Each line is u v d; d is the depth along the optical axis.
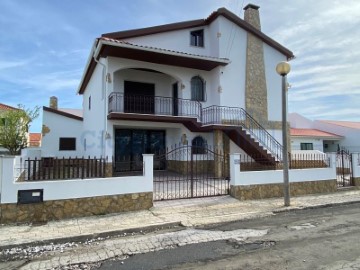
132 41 13.81
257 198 9.17
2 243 5.15
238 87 15.20
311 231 5.93
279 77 16.77
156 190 10.09
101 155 13.16
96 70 14.97
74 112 24.47
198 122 13.45
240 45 15.59
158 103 15.27
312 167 11.45
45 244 5.32
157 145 16.12
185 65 14.33
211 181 12.12
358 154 11.60
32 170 6.98
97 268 4.22
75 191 6.97
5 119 16.05
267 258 4.45
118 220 6.67
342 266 4.07
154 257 4.61
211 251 4.83
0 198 6.38
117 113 11.83
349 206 8.64
